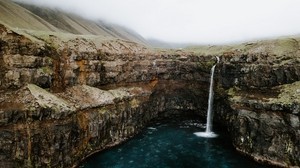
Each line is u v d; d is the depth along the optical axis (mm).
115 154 57188
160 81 87000
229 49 86000
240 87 71250
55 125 46594
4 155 40562
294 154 52156
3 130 41031
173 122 81500
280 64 65562
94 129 56250
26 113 43906
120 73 74438
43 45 56438
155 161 55031
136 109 70688
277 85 64438
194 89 86938
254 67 69250
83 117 54688
